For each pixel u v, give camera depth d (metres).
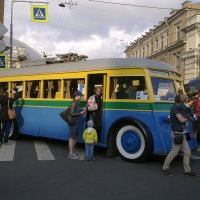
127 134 8.97
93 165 8.47
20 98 12.42
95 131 9.02
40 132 11.51
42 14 19.95
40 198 5.97
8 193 6.24
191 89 17.25
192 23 44.53
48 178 7.24
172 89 9.57
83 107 10.04
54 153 9.97
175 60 49.84
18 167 8.18
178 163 8.88
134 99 9.00
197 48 43.22
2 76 13.45
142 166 8.41
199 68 43.22
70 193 6.26
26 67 12.55
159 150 8.46
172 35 50.78
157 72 9.30
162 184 6.88
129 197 6.06
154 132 8.59
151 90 8.79
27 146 11.15
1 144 11.52
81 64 10.38
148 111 8.71
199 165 8.70
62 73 10.86
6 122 11.63
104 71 9.63
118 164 8.60
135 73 9.12
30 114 11.92
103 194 6.21
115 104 9.29
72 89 10.54
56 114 10.98
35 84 11.91
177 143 7.45
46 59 13.06
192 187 6.70
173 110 7.54
